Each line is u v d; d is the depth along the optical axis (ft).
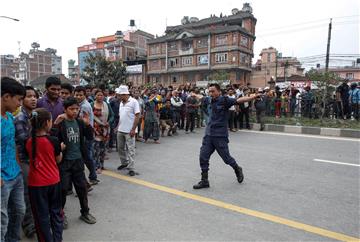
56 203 10.78
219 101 16.99
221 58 140.67
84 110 17.13
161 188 17.03
